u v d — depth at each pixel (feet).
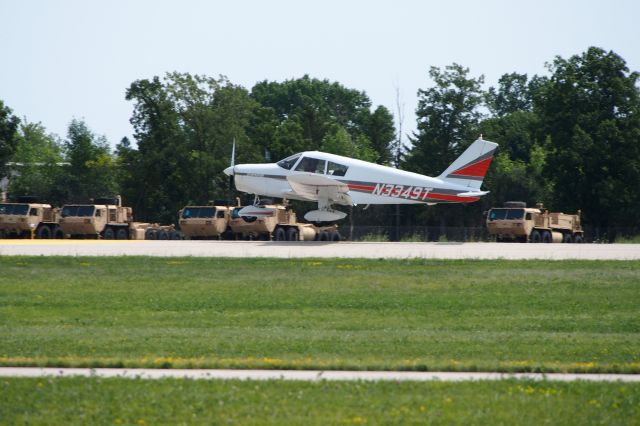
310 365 197.88
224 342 236.84
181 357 213.05
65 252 467.11
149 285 359.05
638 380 186.09
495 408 159.84
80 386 174.91
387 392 170.91
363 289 351.25
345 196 545.85
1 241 568.82
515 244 561.02
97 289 349.61
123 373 189.88
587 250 497.87
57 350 223.71
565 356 218.79
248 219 613.52
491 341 241.14
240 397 166.91
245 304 317.01
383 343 236.43
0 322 278.67
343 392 170.81
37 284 360.07
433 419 153.48
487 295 337.72
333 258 437.99
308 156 561.02
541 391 171.94
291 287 355.36
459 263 419.95
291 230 620.08
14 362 200.75
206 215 624.59
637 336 253.65
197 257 440.86
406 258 439.63
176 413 157.38
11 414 157.07
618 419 154.20
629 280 370.53
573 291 346.54
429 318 289.53
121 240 636.07
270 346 230.48
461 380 182.91
